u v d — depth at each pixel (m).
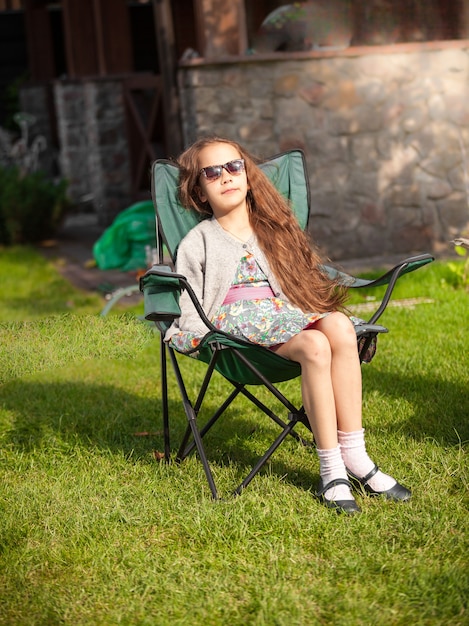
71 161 11.77
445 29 7.24
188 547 2.62
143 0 12.38
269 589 2.35
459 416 3.51
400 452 3.19
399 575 2.38
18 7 14.84
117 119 10.12
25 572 2.52
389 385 3.95
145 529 2.75
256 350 2.72
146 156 9.51
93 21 11.10
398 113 7.19
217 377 4.32
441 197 7.36
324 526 2.67
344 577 2.40
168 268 2.82
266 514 2.74
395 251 7.38
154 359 4.79
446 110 7.24
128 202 10.35
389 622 2.19
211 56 7.10
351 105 7.12
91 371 4.64
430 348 4.44
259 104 7.00
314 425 2.81
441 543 2.53
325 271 3.27
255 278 3.13
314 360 2.74
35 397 4.24
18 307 6.34
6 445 3.57
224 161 3.12
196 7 7.19
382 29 7.16
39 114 12.77
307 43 7.12
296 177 3.54
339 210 7.25
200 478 3.09
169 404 4.03
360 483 2.89
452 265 5.88
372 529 2.63
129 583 2.43
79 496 2.98
